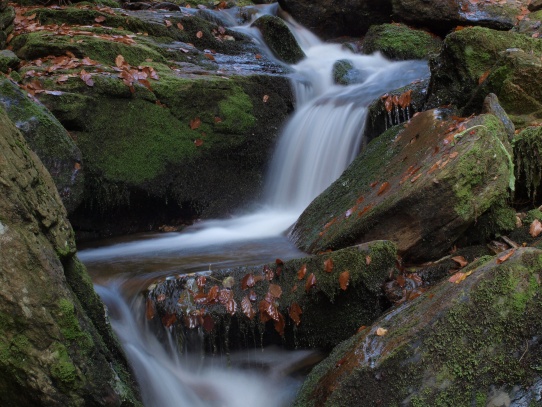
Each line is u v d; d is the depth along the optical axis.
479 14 8.74
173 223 6.29
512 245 3.96
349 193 5.11
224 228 6.11
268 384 3.88
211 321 3.82
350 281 3.71
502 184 3.95
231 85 6.71
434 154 4.28
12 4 8.17
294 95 7.38
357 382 3.02
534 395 2.88
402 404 2.94
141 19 8.09
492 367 2.90
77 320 2.66
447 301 3.00
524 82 4.90
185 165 6.20
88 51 6.50
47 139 5.08
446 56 5.63
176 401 3.63
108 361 3.00
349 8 10.05
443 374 2.92
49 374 2.53
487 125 4.09
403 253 4.08
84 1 8.62
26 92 5.28
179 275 4.05
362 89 7.50
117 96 5.94
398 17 9.46
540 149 4.21
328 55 9.47
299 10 10.44
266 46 9.12
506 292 2.92
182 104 6.32
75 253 3.06
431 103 5.78
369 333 3.20
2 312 2.47
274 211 6.77
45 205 2.82
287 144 7.04
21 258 2.53
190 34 8.47
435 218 3.94
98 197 5.69
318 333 3.94
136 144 5.93
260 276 3.95
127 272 4.42
